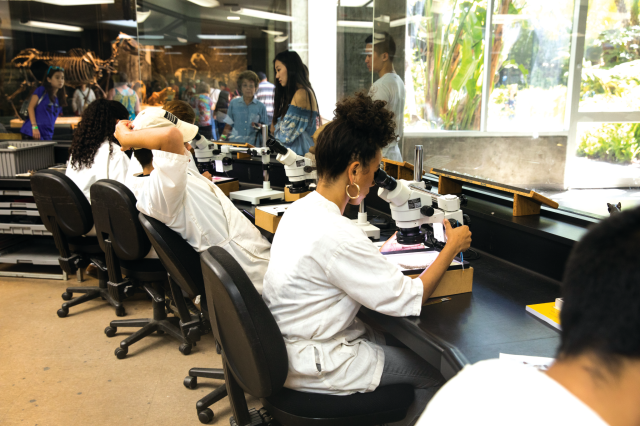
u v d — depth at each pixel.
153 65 3.71
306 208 1.15
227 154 2.80
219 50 3.47
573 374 0.41
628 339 0.38
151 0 3.56
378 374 1.17
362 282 1.07
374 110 1.13
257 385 1.08
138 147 1.67
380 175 1.33
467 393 0.43
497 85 1.88
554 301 1.29
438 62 2.22
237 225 1.84
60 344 2.41
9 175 3.19
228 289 1.03
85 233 2.55
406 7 2.40
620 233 0.42
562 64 1.60
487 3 1.88
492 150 1.96
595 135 1.52
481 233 1.81
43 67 3.86
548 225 1.58
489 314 1.20
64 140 3.98
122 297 2.40
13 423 1.79
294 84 3.19
